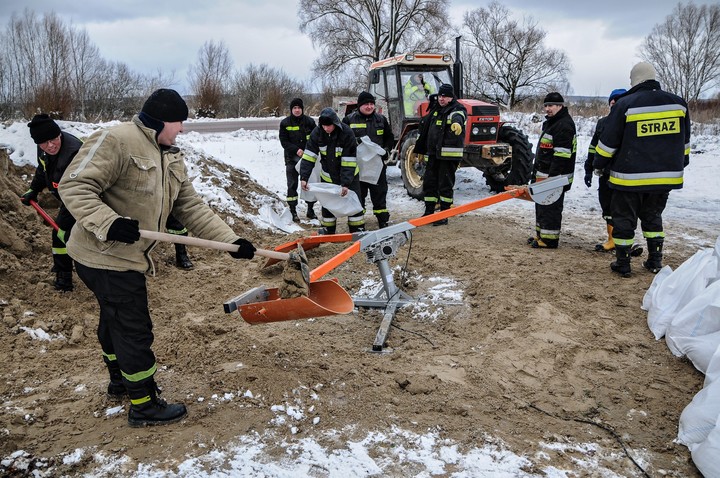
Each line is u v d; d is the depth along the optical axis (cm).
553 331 470
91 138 319
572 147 690
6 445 326
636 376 411
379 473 313
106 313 334
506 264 630
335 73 3716
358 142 815
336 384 403
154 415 350
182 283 622
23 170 737
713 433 307
